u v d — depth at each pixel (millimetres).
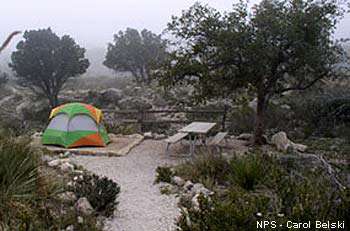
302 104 16297
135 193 7430
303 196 4887
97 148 11531
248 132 14656
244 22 10695
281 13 10781
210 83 11055
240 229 3916
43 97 32812
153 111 16172
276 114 15430
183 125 17312
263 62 10297
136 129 15922
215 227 3941
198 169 8391
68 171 8258
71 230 5023
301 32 10398
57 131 11703
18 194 5191
